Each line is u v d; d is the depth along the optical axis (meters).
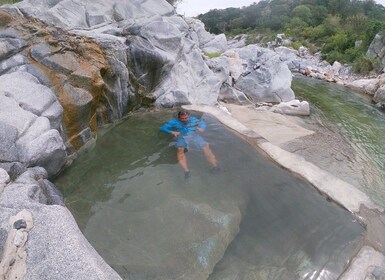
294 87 16.62
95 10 8.85
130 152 6.13
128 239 3.95
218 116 8.18
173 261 3.68
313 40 39.50
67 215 3.22
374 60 22.88
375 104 13.60
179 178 5.29
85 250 2.86
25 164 4.15
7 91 4.93
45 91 5.25
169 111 8.44
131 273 3.48
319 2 59.75
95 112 6.38
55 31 6.91
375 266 3.72
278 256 3.88
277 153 6.29
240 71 12.66
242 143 6.66
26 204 3.28
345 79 21.34
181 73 9.63
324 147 7.66
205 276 3.58
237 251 3.96
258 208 4.70
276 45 40.03
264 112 10.16
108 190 4.91
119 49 7.31
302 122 9.75
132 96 7.98
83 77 5.97
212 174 5.43
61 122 5.35
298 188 5.20
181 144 6.25
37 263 2.72
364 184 6.06
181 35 9.44
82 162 5.67
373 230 4.34
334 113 11.34
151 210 4.47
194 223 4.23
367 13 53.31
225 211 4.47
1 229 2.99
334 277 3.59
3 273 2.68
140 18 9.95
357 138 8.80
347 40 30.62
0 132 4.07
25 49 5.99
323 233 4.25
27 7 7.31
